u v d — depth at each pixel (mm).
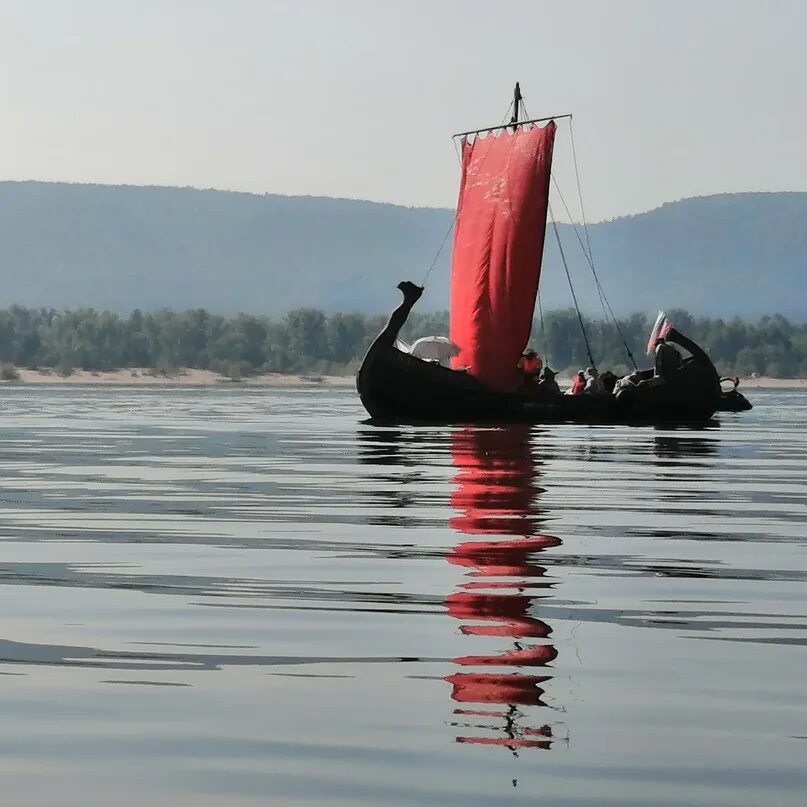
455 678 38500
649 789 30156
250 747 32688
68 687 37531
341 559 60625
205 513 79875
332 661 40469
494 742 33062
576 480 104250
